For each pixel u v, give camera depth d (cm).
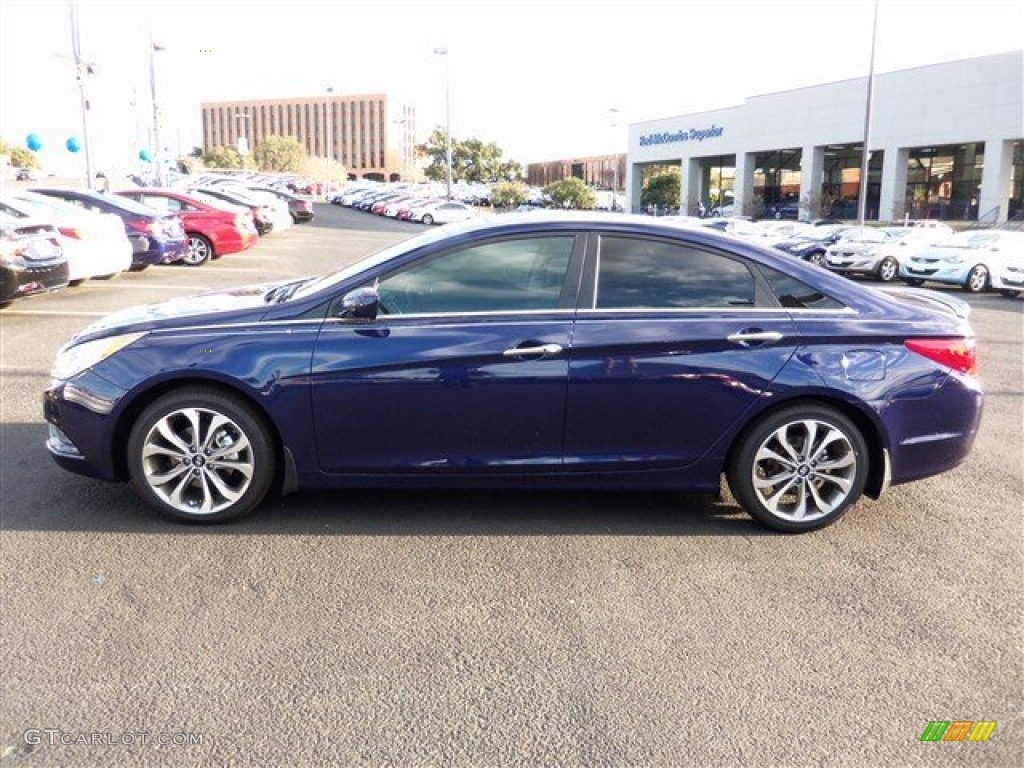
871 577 399
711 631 347
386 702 296
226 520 441
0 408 649
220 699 295
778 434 434
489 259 432
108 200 1502
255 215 2545
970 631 351
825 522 446
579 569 400
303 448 426
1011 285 1944
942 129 4334
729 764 268
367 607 361
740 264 441
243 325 426
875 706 299
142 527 436
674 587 384
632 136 7100
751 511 445
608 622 353
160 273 1641
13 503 464
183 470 432
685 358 424
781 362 427
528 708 294
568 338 420
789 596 378
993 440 643
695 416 430
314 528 441
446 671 315
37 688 299
